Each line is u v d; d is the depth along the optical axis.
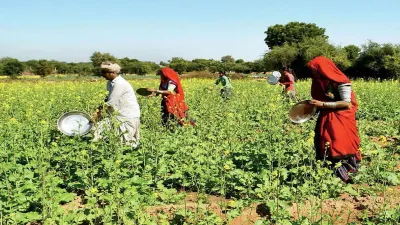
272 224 4.86
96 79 41.81
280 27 89.88
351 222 4.70
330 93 6.09
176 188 6.09
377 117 13.34
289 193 5.29
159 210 5.02
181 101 9.55
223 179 5.69
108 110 7.45
